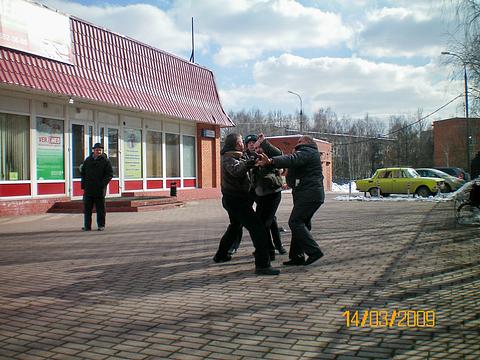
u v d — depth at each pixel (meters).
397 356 3.47
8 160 14.93
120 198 17.66
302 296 5.13
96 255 7.84
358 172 73.12
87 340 3.94
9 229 11.35
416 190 25.89
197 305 4.88
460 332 3.95
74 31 16.67
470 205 12.47
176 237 9.88
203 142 25.14
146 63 20.45
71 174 17.05
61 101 16.64
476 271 6.29
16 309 4.84
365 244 8.65
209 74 25.62
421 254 7.59
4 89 14.63
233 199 6.34
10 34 13.95
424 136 68.12
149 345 3.79
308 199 6.51
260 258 6.23
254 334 3.99
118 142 19.45
